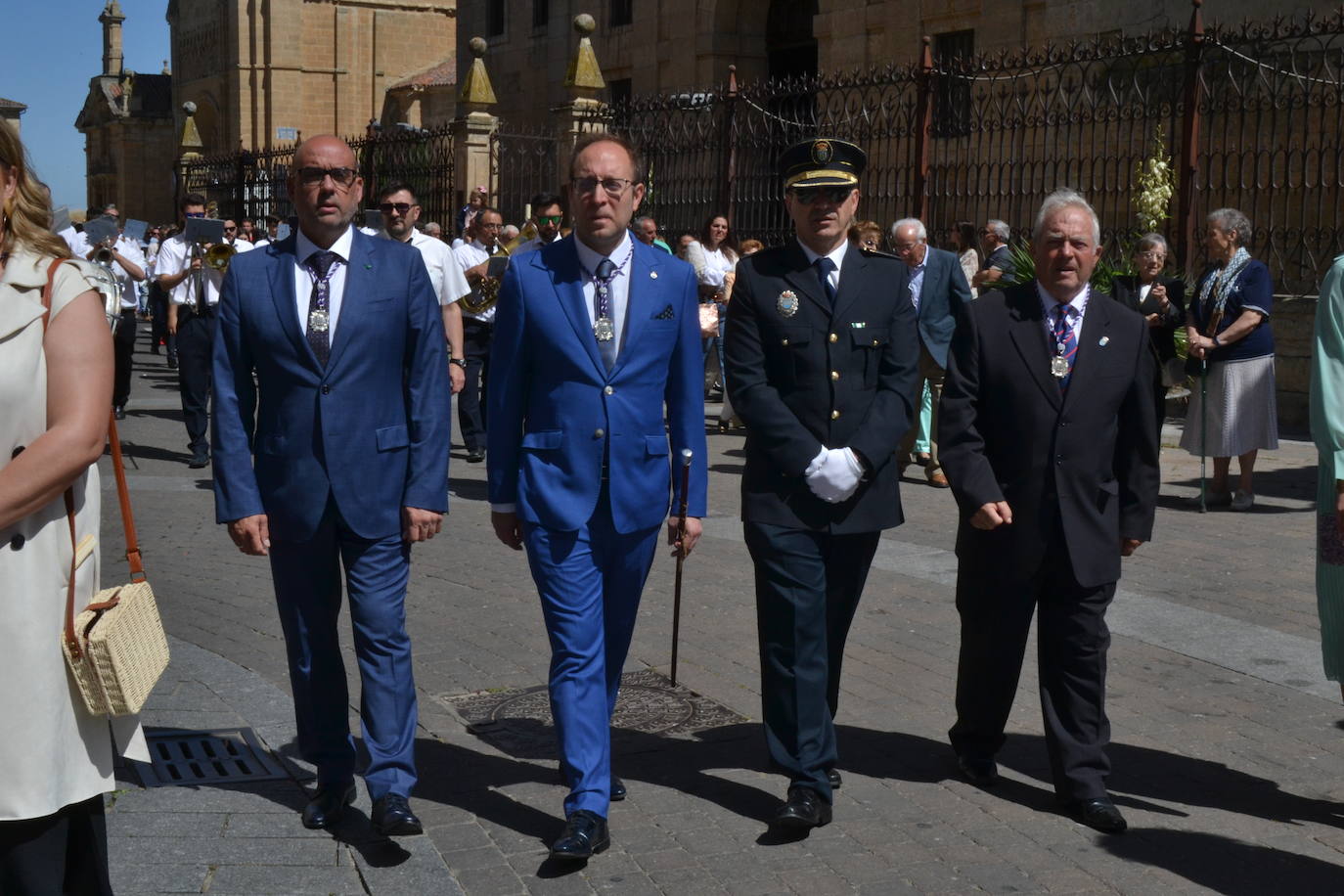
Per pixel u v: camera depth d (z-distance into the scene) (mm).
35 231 2730
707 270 13594
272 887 3803
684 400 4348
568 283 4215
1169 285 9172
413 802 4457
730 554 7941
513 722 5199
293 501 4141
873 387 4348
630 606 4363
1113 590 4398
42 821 2676
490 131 21297
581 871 3971
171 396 16141
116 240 14555
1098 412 4305
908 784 4617
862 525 4281
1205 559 7688
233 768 4676
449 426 4316
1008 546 4367
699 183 19000
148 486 10281
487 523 8945
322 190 4121
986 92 17469
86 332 2697
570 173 4188
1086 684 4355
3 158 2680
